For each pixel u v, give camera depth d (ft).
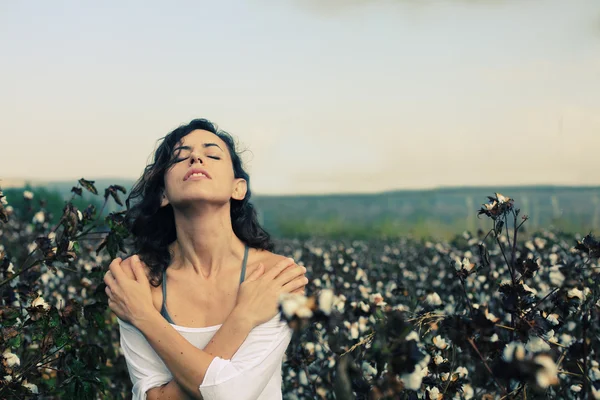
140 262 7.96
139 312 7.32
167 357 7.01
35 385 8.80
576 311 7.55
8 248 16.55
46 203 16.58
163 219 8.51
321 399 10.48
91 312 9.04
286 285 7.43
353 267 17.83
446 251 20.51
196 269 7.84
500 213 7.35
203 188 7.45
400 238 41.11
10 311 8.50
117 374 12.32
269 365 7.13
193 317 7.59
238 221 8.51
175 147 8.02
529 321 6.37
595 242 7.52
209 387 6.81
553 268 7.58
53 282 14.70
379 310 5.54
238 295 7.41
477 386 9.52
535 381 4.84
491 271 12.65
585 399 6.25
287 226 57.00
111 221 8.70
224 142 8.17
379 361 5.37
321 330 11.21
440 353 7.44
